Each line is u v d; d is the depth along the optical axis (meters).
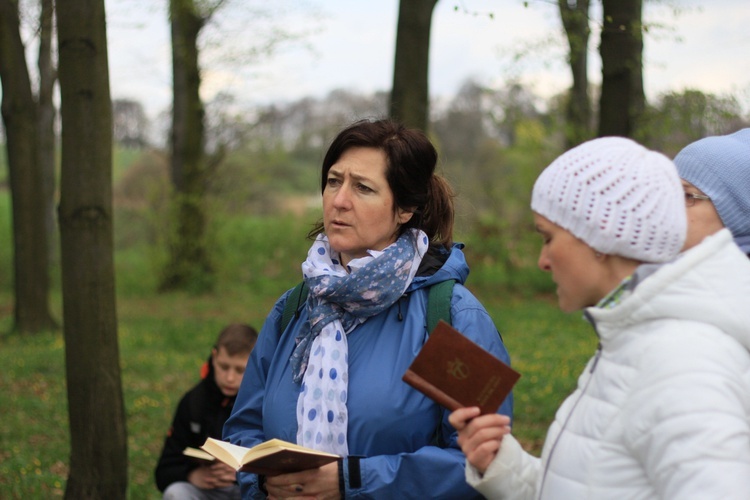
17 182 11.37
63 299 4.04
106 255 4.03
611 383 1.78
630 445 1.72
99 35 3.94
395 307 2.47
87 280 3.99
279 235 19.30
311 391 2.42
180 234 17.50
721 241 1.77
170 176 18.88
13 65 10.95
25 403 7.74
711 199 2.64
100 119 3.96
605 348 1.83
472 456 2.01
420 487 2.26
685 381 1.65
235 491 3.90
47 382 8.79
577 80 12.90
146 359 10.05
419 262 2.49
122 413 4.12
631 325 1.78
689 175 2.69
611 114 5.83
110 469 4.06
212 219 17.77
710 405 1.62
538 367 9.46
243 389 2.74
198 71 17.00
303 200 27.48
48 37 10.42
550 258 1.93
